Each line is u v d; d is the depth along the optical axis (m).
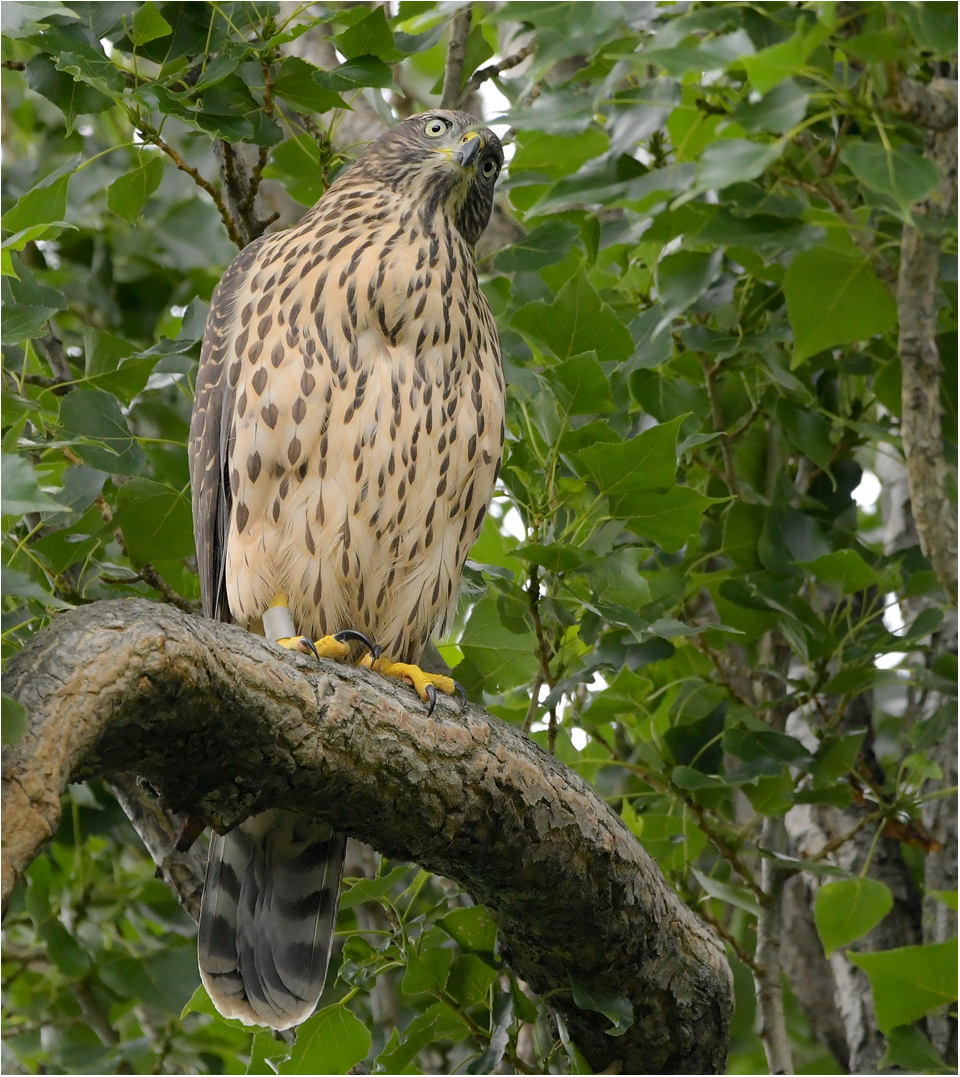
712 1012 7.14
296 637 7.04
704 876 8.06
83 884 9.69
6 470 3.99
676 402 8.23
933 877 8.91
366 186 7.75
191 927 9.73
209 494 7.66
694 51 5.21
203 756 5.09
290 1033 8.40
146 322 10.85
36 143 11.35
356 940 7.65
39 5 5.59
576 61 9.95
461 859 6.15
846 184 7.91
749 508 8.56
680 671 9.26
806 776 8.89
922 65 7.41
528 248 7.84
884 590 8.35
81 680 4.39
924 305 6.47
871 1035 9.21
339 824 5.84
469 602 9.56
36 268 10.49
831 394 8.84
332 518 7.28
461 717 5.90
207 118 6.99
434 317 7.32
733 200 6.76
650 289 8.67
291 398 7.18
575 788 6.30
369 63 7.16
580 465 6.87
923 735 8.28
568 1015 7.16
